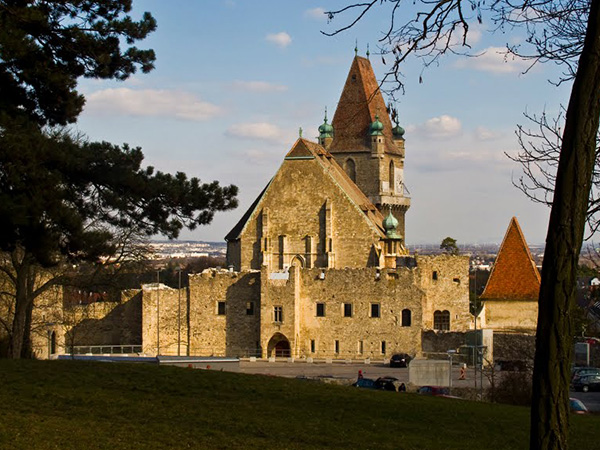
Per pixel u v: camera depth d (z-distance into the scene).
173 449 42.25
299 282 140.88
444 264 146.25
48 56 61.69
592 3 27.72
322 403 56.28
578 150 27.72
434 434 50.22
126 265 97.19
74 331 125.88
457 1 32.00
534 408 27.77
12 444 40.53
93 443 42.03
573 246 27.61
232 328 144.00
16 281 83.12
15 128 58.09
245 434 46.62
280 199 157.00
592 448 50.25
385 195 194.62
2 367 61.09
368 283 138.38
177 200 66.00
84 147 64.62
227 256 172.12
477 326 143.50
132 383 58.00
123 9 64.69
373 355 137.75
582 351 111.75
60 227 59.78
